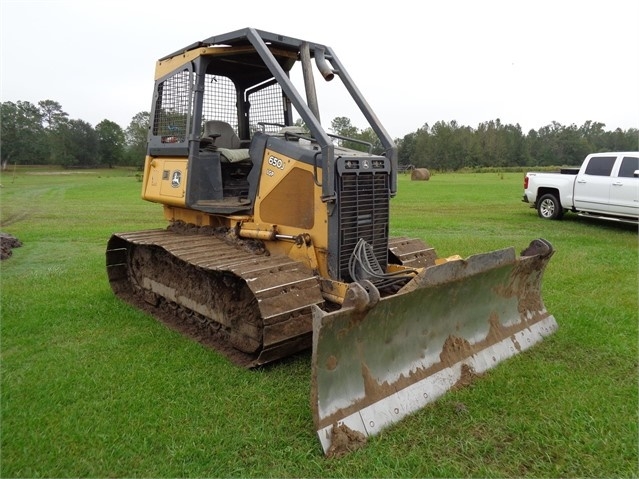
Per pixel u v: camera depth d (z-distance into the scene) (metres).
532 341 4.89
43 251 9.77
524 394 3.95
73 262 8.70
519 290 4.98
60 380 4.15
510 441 3.38
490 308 4.64
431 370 3.99
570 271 7.71
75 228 12.90
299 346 4.32
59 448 3.26
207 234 5.72
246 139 6.43
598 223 13.20
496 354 4.50
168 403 3.80
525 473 3.08
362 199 4.56
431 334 4.08
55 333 5.25
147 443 3.32
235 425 3.51
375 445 3.28
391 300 3.58
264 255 4.90
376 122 4.89
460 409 3.70
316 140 4.50
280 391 3.98
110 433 3.42
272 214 4.88
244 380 4.15
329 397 3.34
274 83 6.07
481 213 15.80
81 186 33.03
